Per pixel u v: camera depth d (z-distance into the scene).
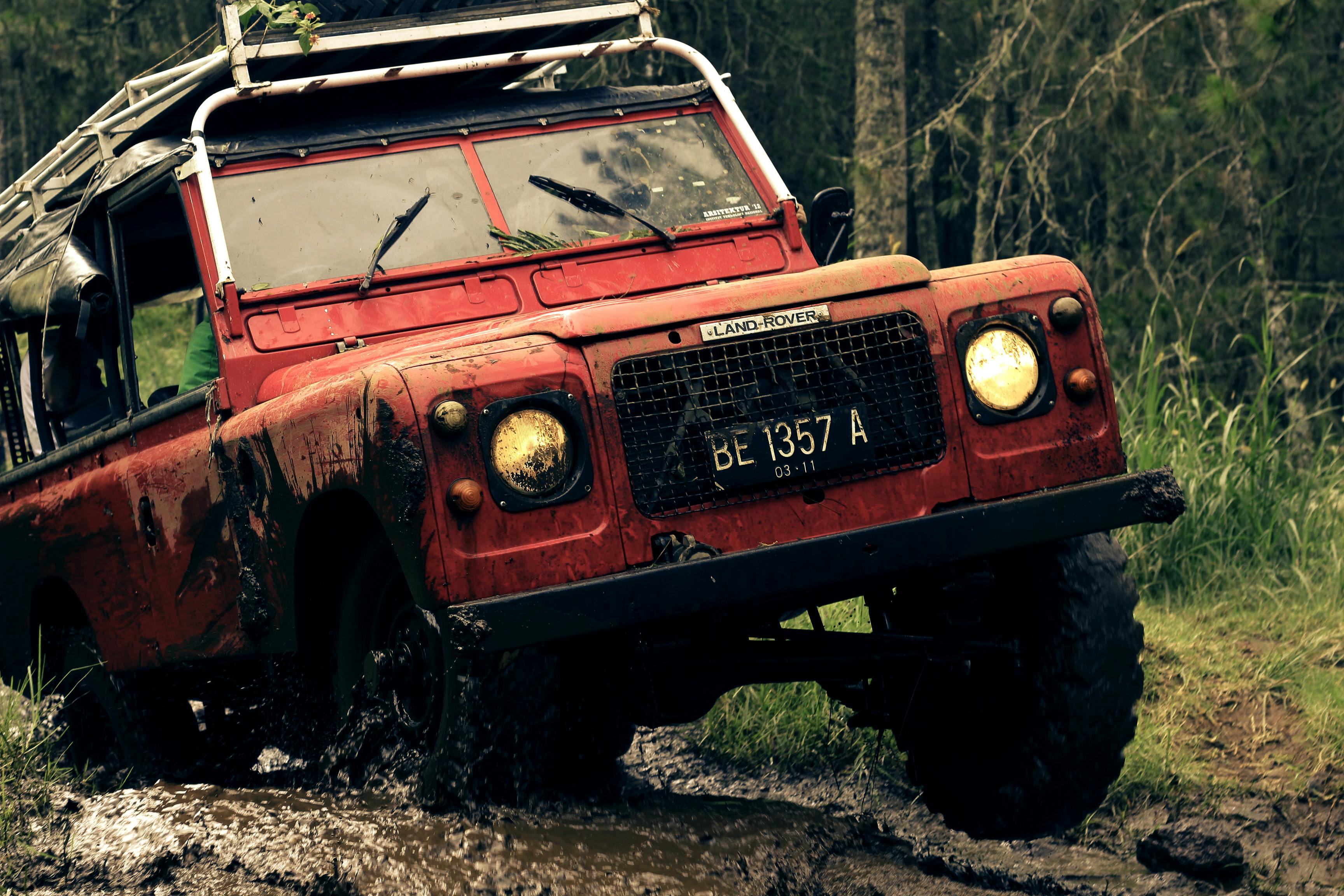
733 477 5.52
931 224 35.56
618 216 7.67
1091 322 6.09
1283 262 28.09
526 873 5.25
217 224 6.97
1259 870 7.22
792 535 5.61
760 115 29.19
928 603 6.44
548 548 5.26
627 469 5.41
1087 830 7.75
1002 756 6.52
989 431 5.90
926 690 6.70
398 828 5.49
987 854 7.41
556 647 5.84
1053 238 29.73
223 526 6.72
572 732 6.04
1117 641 6.15
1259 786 8.19
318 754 6.65
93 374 8.85
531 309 7.18
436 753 5.55
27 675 9.26
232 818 5.91
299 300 6.91
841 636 6.30
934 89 34.75
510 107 8.04
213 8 27.08
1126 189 25.86
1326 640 10.39
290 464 5.94
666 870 5.54
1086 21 25.83
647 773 8.70
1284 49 17.88
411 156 7.62
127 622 8.00
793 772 8.71
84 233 8.59
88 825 6.27
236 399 6.70
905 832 7.75
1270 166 24.83
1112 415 6.07
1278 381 18.06
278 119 7.94
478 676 5.41
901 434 5.79
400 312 7.00
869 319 5.79
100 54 26.28
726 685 6.36
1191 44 23.09
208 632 7.09
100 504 8.12
